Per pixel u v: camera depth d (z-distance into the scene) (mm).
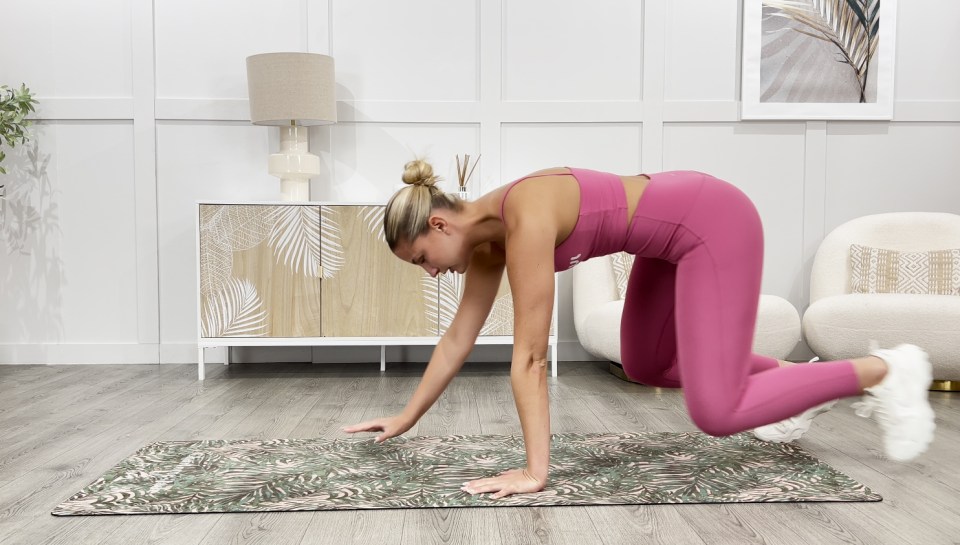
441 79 4344
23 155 4270
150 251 4309
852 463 2203
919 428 1800
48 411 2988
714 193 1896
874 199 4406
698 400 1833
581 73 4359
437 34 4332
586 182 1883
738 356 1835
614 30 4359
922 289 3729
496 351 4387
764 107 4340
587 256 1940
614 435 2545
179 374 3930
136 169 4277
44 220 4297
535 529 1669
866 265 3832
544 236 1791
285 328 3852
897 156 4391
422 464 2168
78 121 4277
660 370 2256
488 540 1606
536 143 4371
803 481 1994
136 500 1853
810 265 4410
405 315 3877
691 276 1863
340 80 4316
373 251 3861
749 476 2041
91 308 4328
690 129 4379
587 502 1830
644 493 1896
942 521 1711
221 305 3820
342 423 2766
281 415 2910
